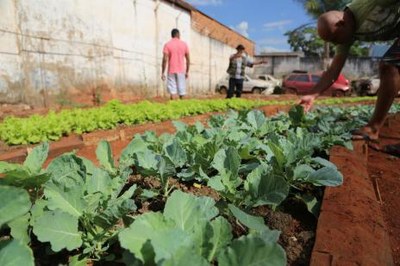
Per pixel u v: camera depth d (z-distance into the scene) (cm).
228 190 149
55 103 918
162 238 91
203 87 2175
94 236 121
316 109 625
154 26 1469
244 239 94
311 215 165
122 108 507
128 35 1279
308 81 2241
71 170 152
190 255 84
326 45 3148
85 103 1004
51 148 303
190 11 1864
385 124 455
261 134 304
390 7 314
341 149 259
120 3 1220
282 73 3525
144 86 1391
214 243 105
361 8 328
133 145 202
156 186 191
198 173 189
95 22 1089
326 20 338
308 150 203
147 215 102
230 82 1109
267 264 92
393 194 215
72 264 114
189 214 113
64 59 967
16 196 98
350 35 341
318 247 124
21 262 87
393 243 155
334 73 366
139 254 92
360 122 388
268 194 144
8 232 132
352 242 128
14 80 809
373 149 325
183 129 284
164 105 614
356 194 171
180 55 887
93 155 284
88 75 1066
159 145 234
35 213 122
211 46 2270
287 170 174
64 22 964
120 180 156
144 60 1395
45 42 899
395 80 317
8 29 789
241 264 94
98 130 423
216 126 346
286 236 143
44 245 127
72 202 125
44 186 127
